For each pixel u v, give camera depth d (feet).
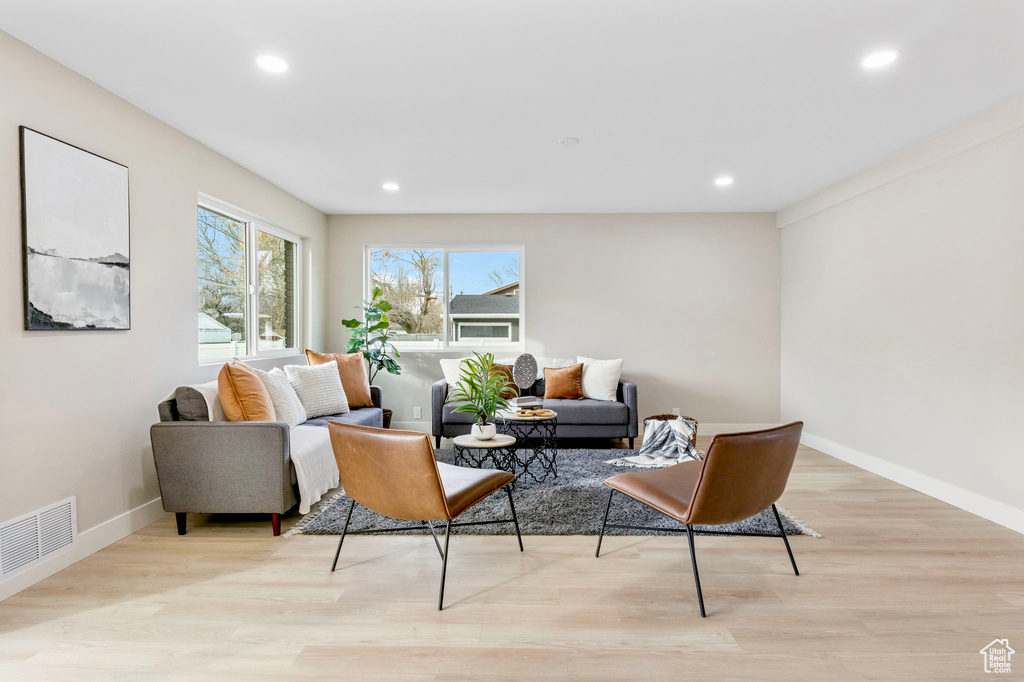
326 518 9.51
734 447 6.23
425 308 18.51
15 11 6.38
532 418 12.04
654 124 10.10
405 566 7.68
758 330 17.66
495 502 10.40
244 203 12.81
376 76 8.14
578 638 5.87
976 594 6.84
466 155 11.90
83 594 6.84
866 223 13.12
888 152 11.75
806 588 7.00
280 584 7.11
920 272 11.32
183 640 5.83
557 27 6.80
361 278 18.08
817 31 6.90
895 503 10.55
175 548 8.32
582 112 9.53
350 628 6.07
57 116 7.66
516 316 18.44
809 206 15.48
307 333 16.84
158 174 9.78
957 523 9.44
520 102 9.10
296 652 5.62
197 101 9.03
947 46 7.28
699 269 17.69
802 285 16.17
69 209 7.78
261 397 9.91
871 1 6.26
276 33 6.94
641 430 17.71
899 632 5.98
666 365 17.76
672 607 6.53
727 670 5.31
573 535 8.84
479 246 18.35
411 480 6.57
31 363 7.23
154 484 9.61
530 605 6.58
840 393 14.29
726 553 8.14
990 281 9.62
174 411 9.46
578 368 16.40
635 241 17.74
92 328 8.19
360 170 13.01
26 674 5.25
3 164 6.87
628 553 8.14
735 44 7.22
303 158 12.09
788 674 5.25
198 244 11.58
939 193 10.78
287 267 16.05
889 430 12.35
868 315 13.09
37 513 7.24
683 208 16.98
